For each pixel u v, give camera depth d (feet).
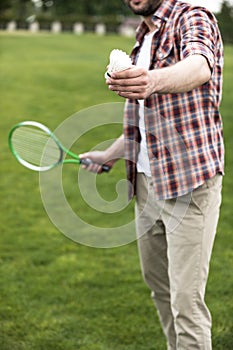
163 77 8.82
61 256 20.12
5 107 46.91
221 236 21.70
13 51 85.81
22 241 21.39
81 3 215.92
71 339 14.64
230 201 25.82
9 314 15.83
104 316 15.81
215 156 10.88
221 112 44.29
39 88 55.31
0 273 18.53
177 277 11.05
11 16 177.17
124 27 182.29
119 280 18.11
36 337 14.69
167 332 12.68
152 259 12.10
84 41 110.73
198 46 9.72
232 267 18.94
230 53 89.04
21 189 27.96
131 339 14.66
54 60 76.28
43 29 178.40
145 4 10.95
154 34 10.99
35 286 17.62
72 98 51.47
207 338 10.96
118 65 8.48
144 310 16.11
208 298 16.69
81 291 17.34
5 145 35.91
